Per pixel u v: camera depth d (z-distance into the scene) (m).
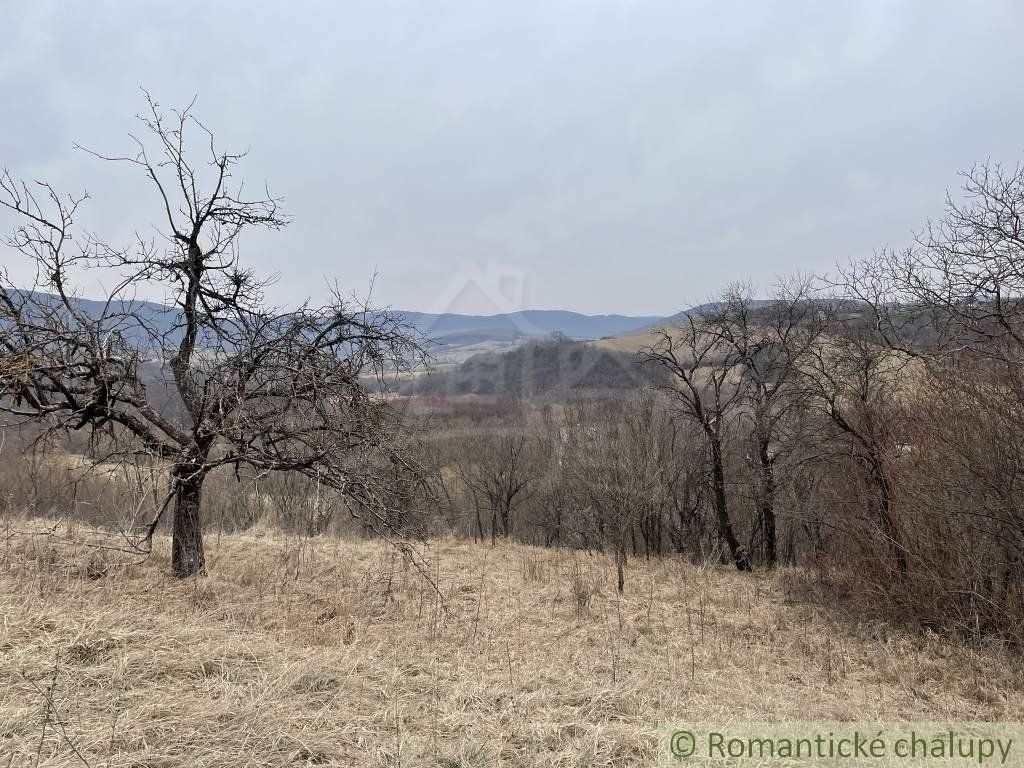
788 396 11.82
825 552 10.79
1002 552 7.32
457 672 4.60
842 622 8.36
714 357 15.10
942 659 6.55
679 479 17.31
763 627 7.89
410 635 5.76
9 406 5.70
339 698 3.76
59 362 5.53
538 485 18.45
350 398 6.30
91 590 5.77
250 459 6.14
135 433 6.18
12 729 2.98
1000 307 8.14
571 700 4.12
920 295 9.52
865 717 4.47
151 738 3.05
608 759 3.30
